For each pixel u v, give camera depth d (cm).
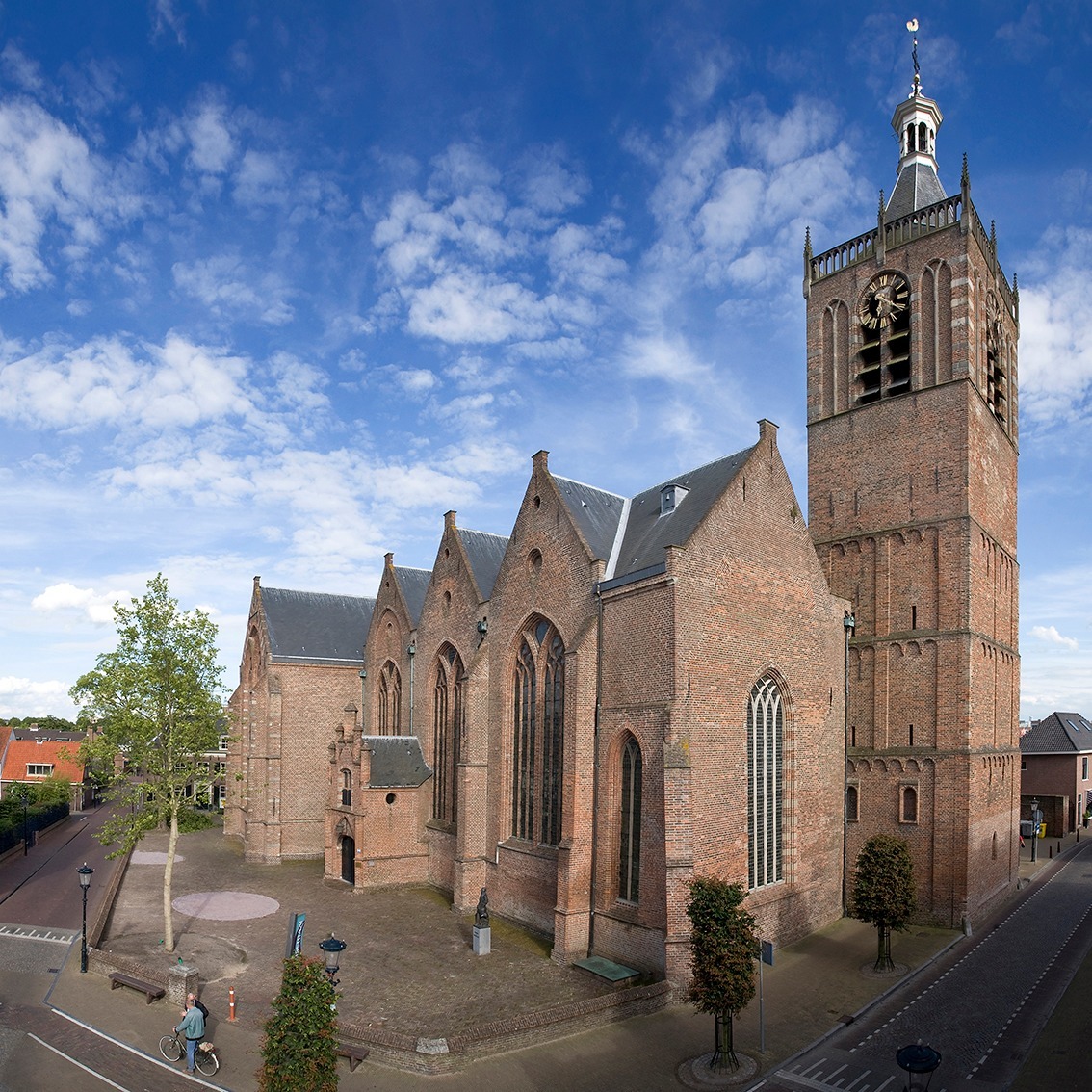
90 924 4291
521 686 4450
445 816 5119
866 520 4919
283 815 6188
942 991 3372
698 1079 2603
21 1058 2681
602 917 3644
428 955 3753
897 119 5450
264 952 3791
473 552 5309
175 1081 2542
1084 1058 2727
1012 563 5272
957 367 4609
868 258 5109
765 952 2822
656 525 4181
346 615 7000
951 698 4394
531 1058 2723
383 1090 2514
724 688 3703
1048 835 8300
